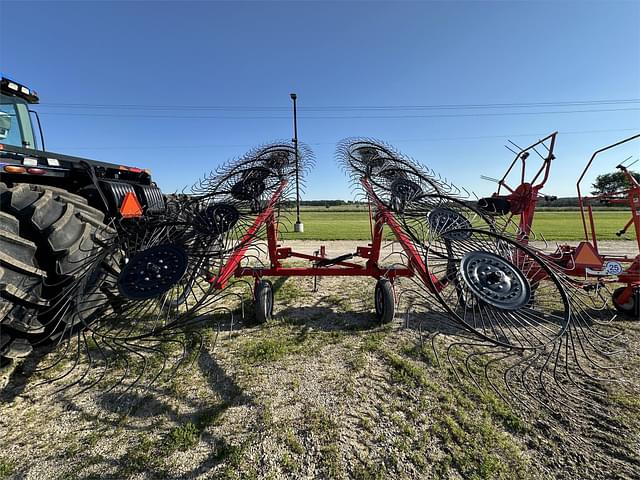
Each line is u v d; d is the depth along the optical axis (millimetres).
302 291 4898
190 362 2811
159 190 5066
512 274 2014
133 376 2596
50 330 2510
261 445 1933
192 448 1911
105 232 2930
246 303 4301
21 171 2877
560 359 2822
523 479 1708
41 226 2352
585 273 3746
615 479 1698
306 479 1715
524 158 4859
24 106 4922
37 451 1877
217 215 3377
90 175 3404
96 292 2219
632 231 12594
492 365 2736
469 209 3604
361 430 2057
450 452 1883
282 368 2752
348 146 5336
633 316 3719
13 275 2189
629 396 2342
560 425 2082
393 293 3549
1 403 2266
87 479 1703
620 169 3898
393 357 2895
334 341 3227
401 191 3934
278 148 5406
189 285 2117
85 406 2254
